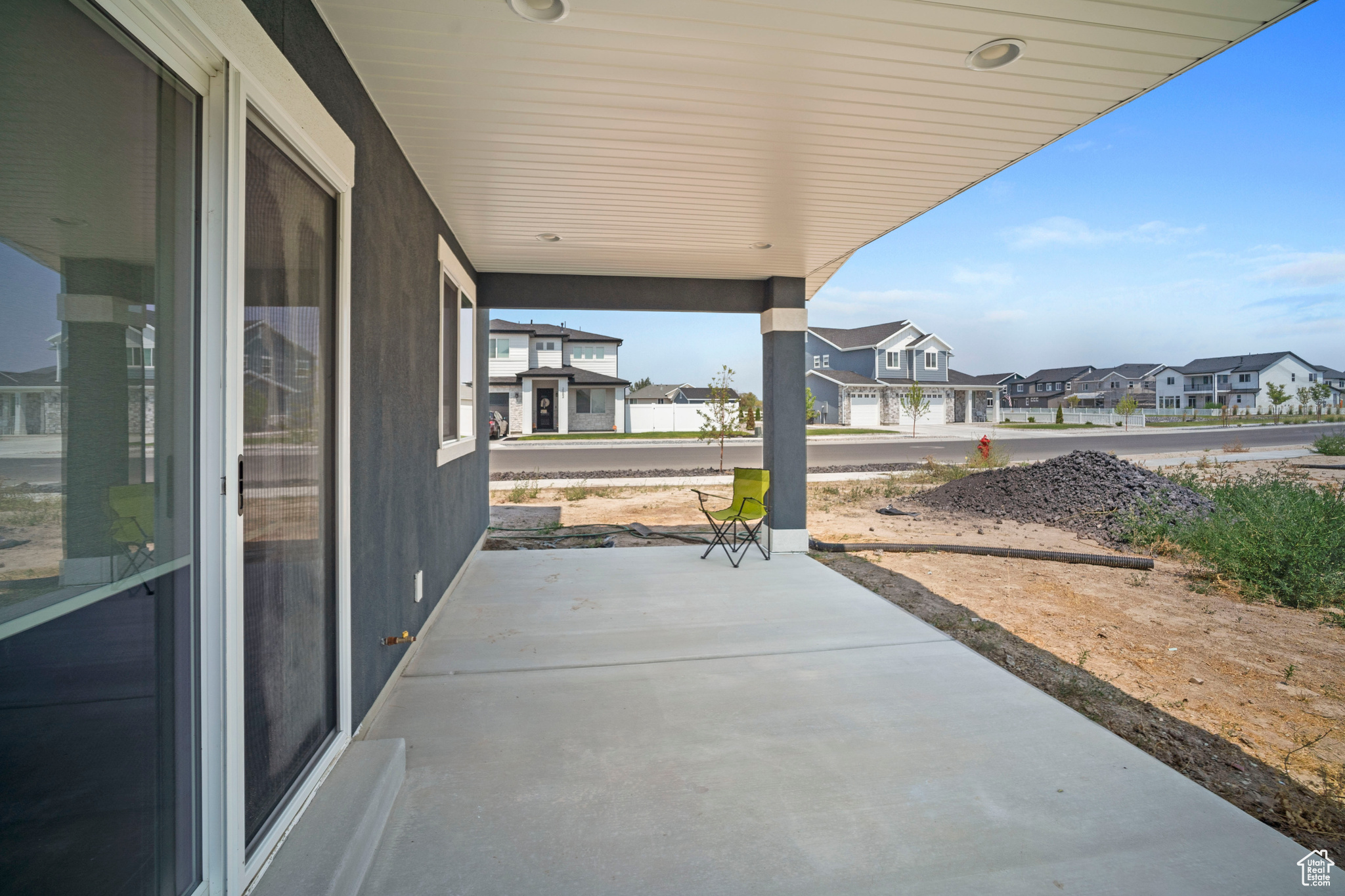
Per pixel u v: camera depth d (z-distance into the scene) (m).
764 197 3.96
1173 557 6.02
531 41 2.30
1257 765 2.47
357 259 2.43
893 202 4.06
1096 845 1.96
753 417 18.97
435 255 4.04
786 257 5.43
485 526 6.69
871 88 2.68
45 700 0.97
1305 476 11.73
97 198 1.08
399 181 3.14
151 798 1.24
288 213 1.82
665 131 3.06
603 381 26.00
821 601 4.55
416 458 3.47
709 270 5.91
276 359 1.74
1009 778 2.33
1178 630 4.02
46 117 0.96
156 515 1.25
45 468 0.96
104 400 1.10
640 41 2.32
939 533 7.16
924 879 1.80
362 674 2.51
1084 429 29.89
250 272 1.58
